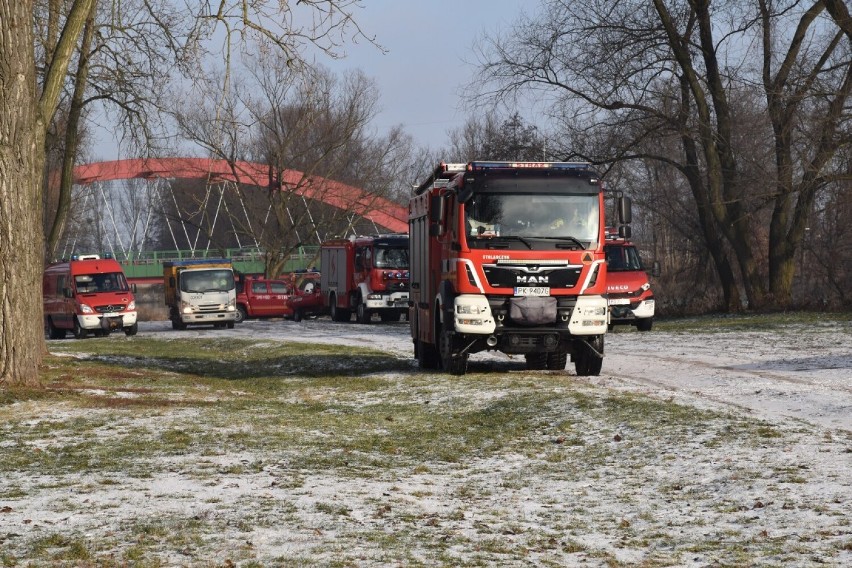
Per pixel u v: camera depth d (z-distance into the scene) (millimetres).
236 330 45719
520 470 11562
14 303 17797
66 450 12539
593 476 11047
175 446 12758
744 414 13750
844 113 36812
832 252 49688
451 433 14094
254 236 69625
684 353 23812
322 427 14531
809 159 38750
